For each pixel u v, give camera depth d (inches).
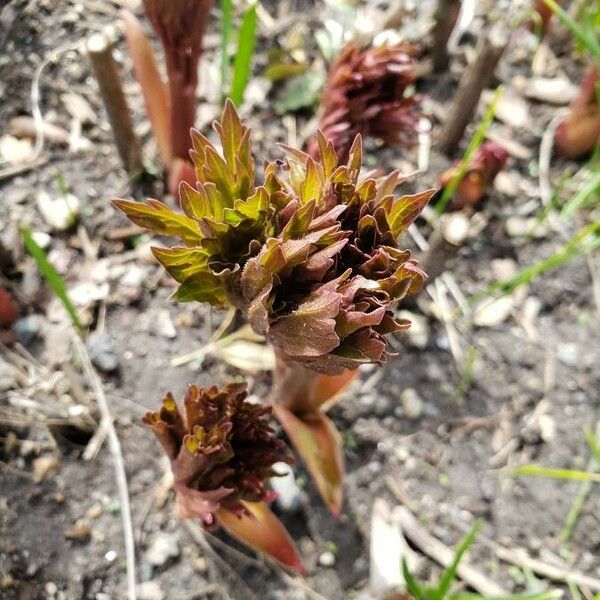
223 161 4.0
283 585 6.3
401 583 6.1
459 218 6.7
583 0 8.2
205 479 5.1
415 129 6.2
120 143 7.0
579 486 6.9
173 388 6.7
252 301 3.9
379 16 8.6
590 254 7.9
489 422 7.1
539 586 6.5
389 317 3.8
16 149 7.3
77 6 7.9
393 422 7.0
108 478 6.4
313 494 6.6
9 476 6.2
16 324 6.7
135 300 7.0
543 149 8.3
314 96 8.0
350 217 4.0
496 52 6.8
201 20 5.7
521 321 7.6
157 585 6.1
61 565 6.0
